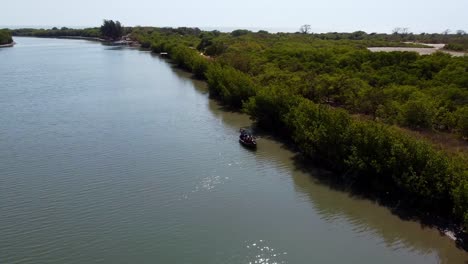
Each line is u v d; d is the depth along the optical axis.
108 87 109.19
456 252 37.19
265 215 43.22
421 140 47.12
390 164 44.25
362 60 104.56
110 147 62.22
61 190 47.94
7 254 36.28
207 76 100.50
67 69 142.50
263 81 91.25
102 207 44.25
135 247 37.34
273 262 35.28
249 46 156.25
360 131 49.69
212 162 56.97
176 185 49.75
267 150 61.81
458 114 59.28
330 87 76.38
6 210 43.38
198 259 35.62
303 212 43.97
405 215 43.12
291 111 61.69
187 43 199.25
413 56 100.06
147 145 63.38
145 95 99.38
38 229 40.06
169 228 40.41
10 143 63.22
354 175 49.44
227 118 79.06
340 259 36.03
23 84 111.94
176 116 80.19
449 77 81.25
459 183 38.81
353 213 43.81
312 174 53.34
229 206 44.94
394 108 65.19
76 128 71.50
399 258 36.38
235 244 37.88
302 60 113.44
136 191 48.00
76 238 38.66
